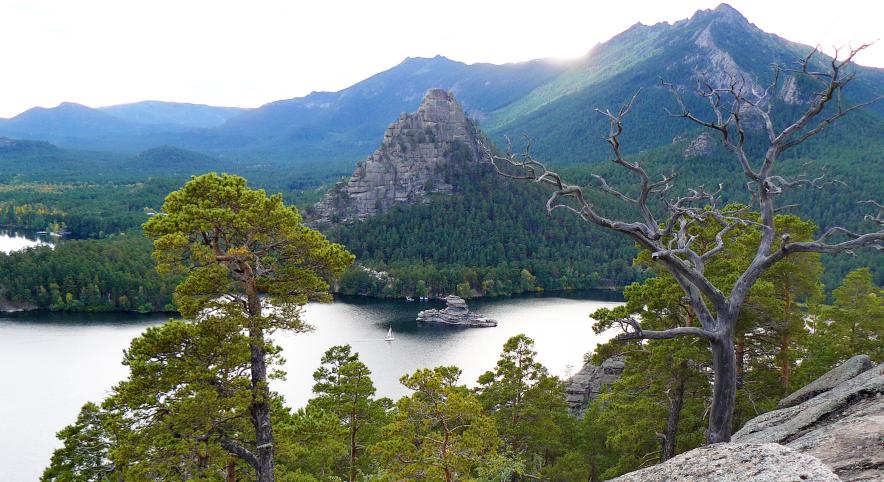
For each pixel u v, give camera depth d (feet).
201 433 71.51
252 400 71.51
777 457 34.55
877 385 53.78
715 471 36.01
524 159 61.98
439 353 382.63
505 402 124.47
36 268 517.14
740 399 95.04
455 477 83.56
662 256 60.39
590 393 186.60
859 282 124.88
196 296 74.59
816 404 58.65
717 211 67.67
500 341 416.87
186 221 69.92
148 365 68.74
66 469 97.91
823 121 58.54
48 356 354.13
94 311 501.15
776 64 61.98
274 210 74.38
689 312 93.40
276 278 78.13
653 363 95.09
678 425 103.14
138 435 68.69
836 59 56.13
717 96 64.03
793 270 101.04
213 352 70.69
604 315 91.04
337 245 79.61
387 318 502.79
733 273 91.50
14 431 246.27
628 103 59.31
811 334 118.62
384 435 86.33
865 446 41.78
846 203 643.45
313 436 87.92
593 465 136.67
